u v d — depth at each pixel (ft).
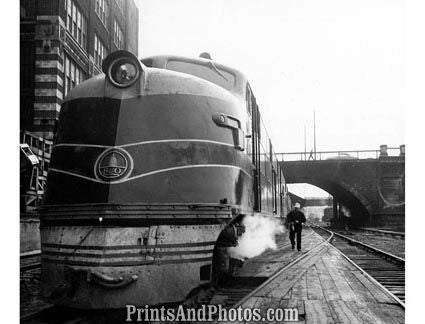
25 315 18.30
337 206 161.17
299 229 45.27
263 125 35.65
